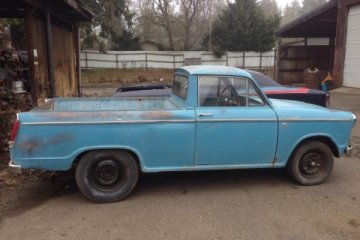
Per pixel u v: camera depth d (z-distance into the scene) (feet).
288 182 18.21
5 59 30.40
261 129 16.65
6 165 19.86
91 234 13.07
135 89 30.94
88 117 15.16
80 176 15.53
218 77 16.42
